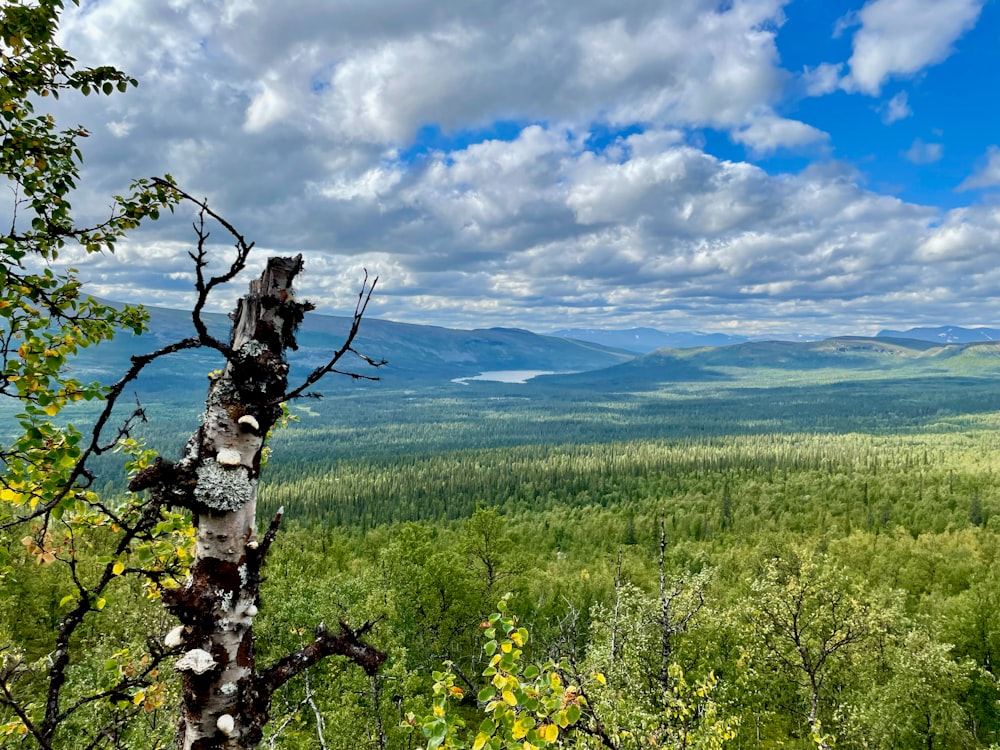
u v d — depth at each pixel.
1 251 4.78
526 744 4.86
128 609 13.80
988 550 56.34
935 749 23.80
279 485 140.62
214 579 3.80
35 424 4.43
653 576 49.22
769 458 157.00
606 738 7.15
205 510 3.80
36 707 4.50
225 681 3.73
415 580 31.78
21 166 5.49
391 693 16.91
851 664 25.11
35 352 4.57
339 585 26.25
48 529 4.68
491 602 34.06
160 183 3.18
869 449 182.88
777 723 26.08
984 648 30.89
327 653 4.14
